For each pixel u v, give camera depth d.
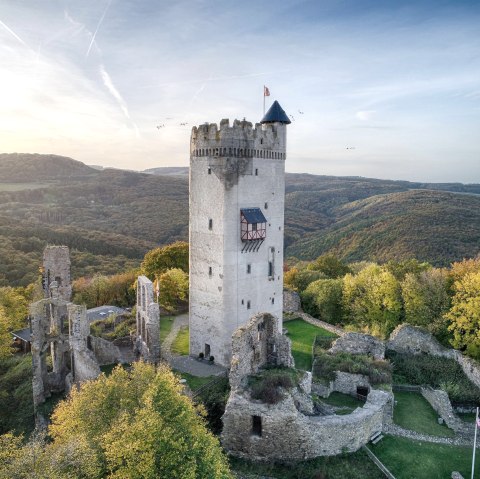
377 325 62.16
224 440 35.53
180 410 28.42
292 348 57.16
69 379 47.75
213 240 49.34
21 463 23.78
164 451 25.08
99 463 25.53
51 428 30.69
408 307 62.88
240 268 49.91
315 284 77.19
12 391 52.06
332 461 34.44
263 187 51.47
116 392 30.78
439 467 34.69
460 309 55.09
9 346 61.88
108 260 129.50
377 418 38.00
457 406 44.78
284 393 35.38
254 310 52.16
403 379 49.53
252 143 49.25
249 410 34.62
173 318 68.69
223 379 45.34
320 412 38.97
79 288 93.19
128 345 58.25
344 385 45.78
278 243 54.50
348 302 70.69
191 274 52.25
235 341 37.91
